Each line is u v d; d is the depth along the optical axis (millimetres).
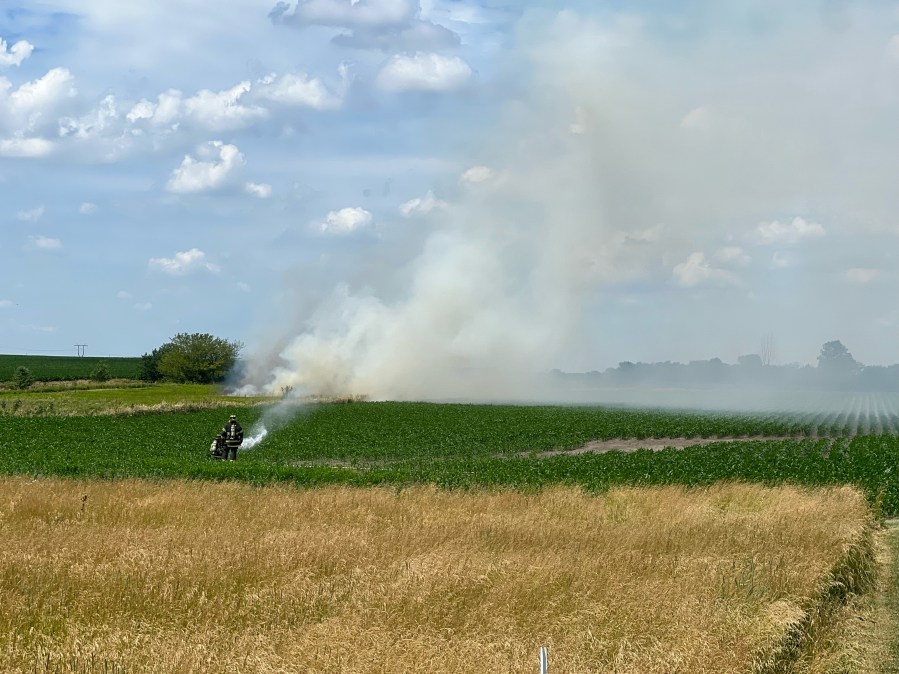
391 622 13906
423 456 55406
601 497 30203
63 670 11805
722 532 22250
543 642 13273
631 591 15922
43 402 82500
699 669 12664
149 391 118250
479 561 17812
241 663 12102
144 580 16125
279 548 18625
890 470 41156
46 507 24719
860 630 16797
